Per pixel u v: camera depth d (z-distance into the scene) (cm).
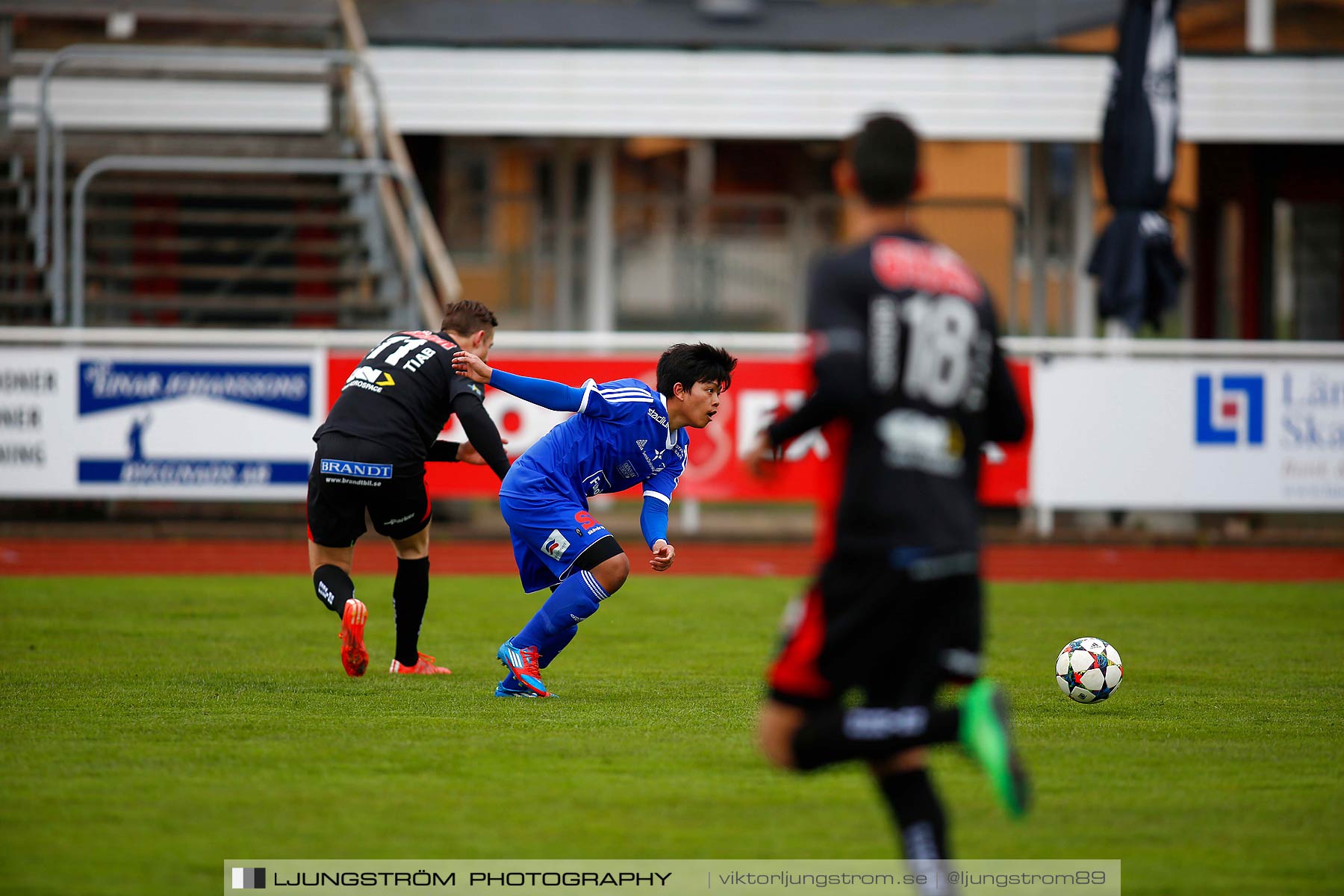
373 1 7275
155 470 4175
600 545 2019
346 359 4194
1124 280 4512
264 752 1634
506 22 7012
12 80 5450
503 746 1678
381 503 2117
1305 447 4306
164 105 5462
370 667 2303
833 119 5381
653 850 1283
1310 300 5906
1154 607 3206
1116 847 1302
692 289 8550
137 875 1190
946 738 1057
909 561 1063
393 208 5103
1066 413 4297
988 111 5362
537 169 7256
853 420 1088
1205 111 5275
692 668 2330
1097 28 7362
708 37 6925
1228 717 1917
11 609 2991
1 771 1539
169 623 2786
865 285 1081
